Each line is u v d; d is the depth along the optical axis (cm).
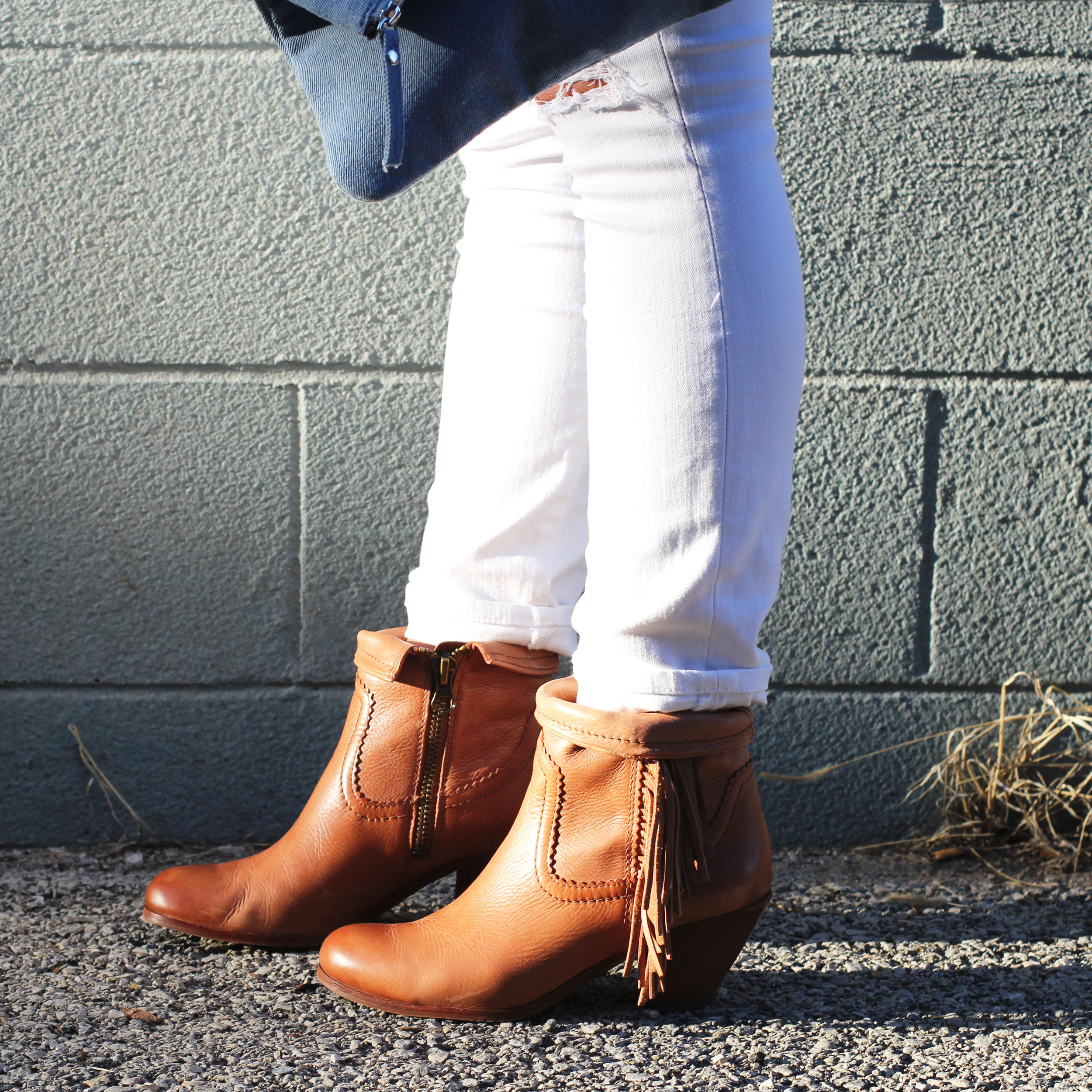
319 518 167
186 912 114
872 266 166
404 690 112
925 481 169
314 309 165
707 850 96
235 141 163
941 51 164
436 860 114
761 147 91
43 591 166
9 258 162
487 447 111
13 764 167
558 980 99
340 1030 98
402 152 74
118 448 165
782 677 171
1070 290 167
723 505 88
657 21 75
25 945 120
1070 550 170
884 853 168
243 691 169
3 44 160
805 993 110
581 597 115
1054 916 137
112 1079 90
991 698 172
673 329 88
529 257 110
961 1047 98
